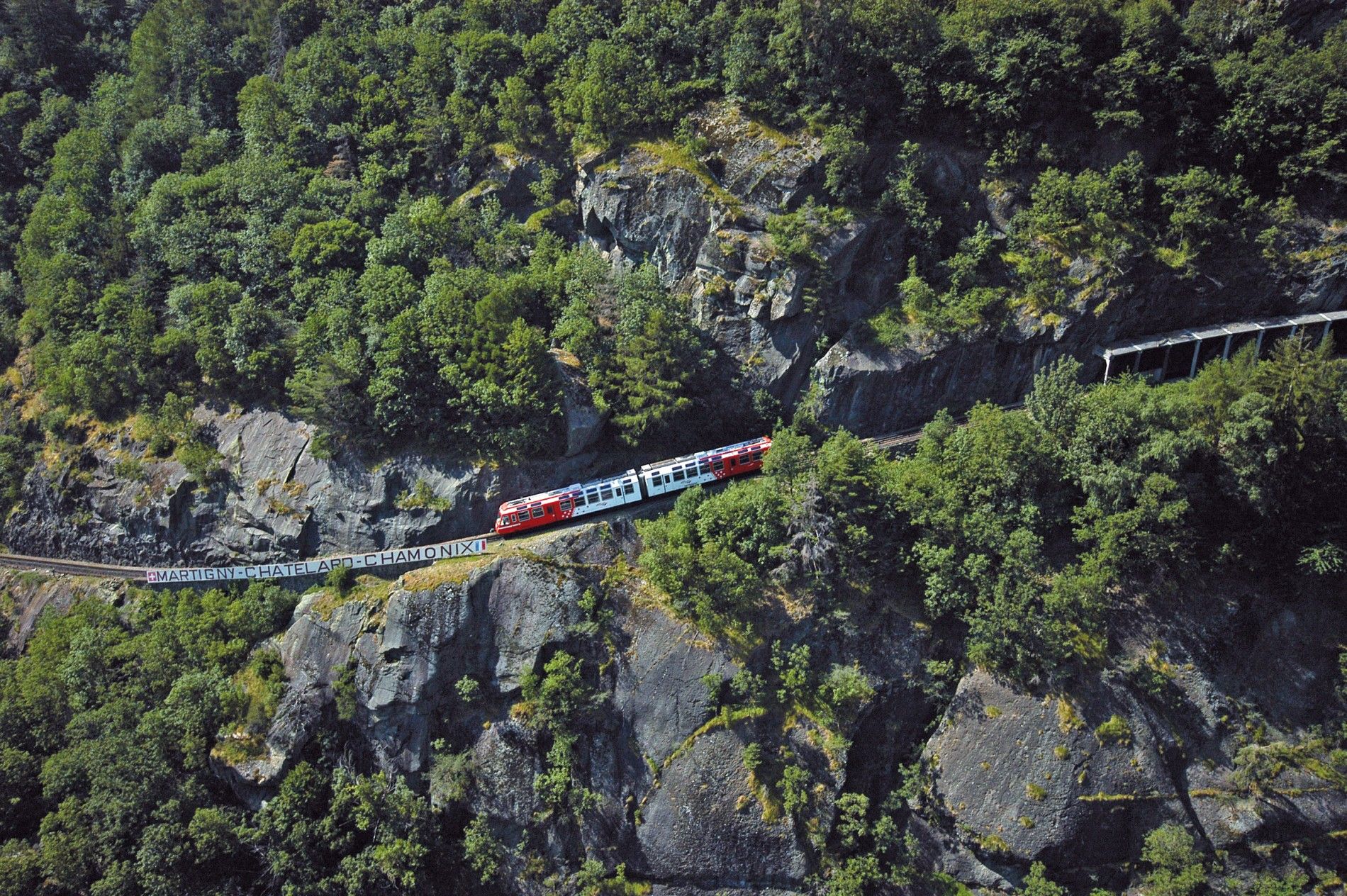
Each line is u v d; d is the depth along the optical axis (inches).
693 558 3496.6
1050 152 4072.3
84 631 3914.9
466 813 3575.3
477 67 4717.0
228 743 3614.7
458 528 3909.9
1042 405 3565.5
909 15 4097.0
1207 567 3400.6
